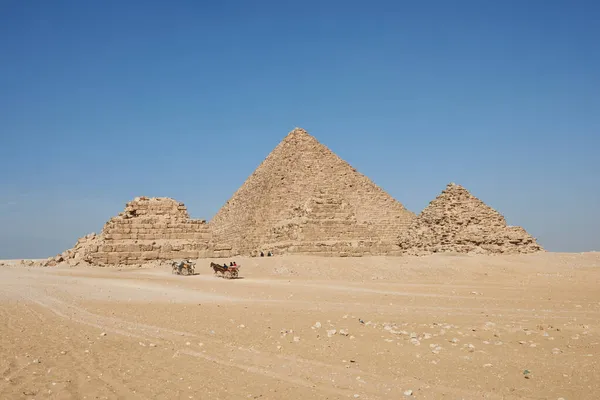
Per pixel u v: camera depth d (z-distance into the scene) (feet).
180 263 210.38
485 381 54.08
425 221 395.34
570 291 149.48
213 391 51.01
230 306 112.68
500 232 358.64
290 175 508.12
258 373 57.77
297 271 211.82
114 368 59.88
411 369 58.59
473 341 72.33
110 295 134.41
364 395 49.85
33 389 51.37
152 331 82.74
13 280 178.40
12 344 71.82
